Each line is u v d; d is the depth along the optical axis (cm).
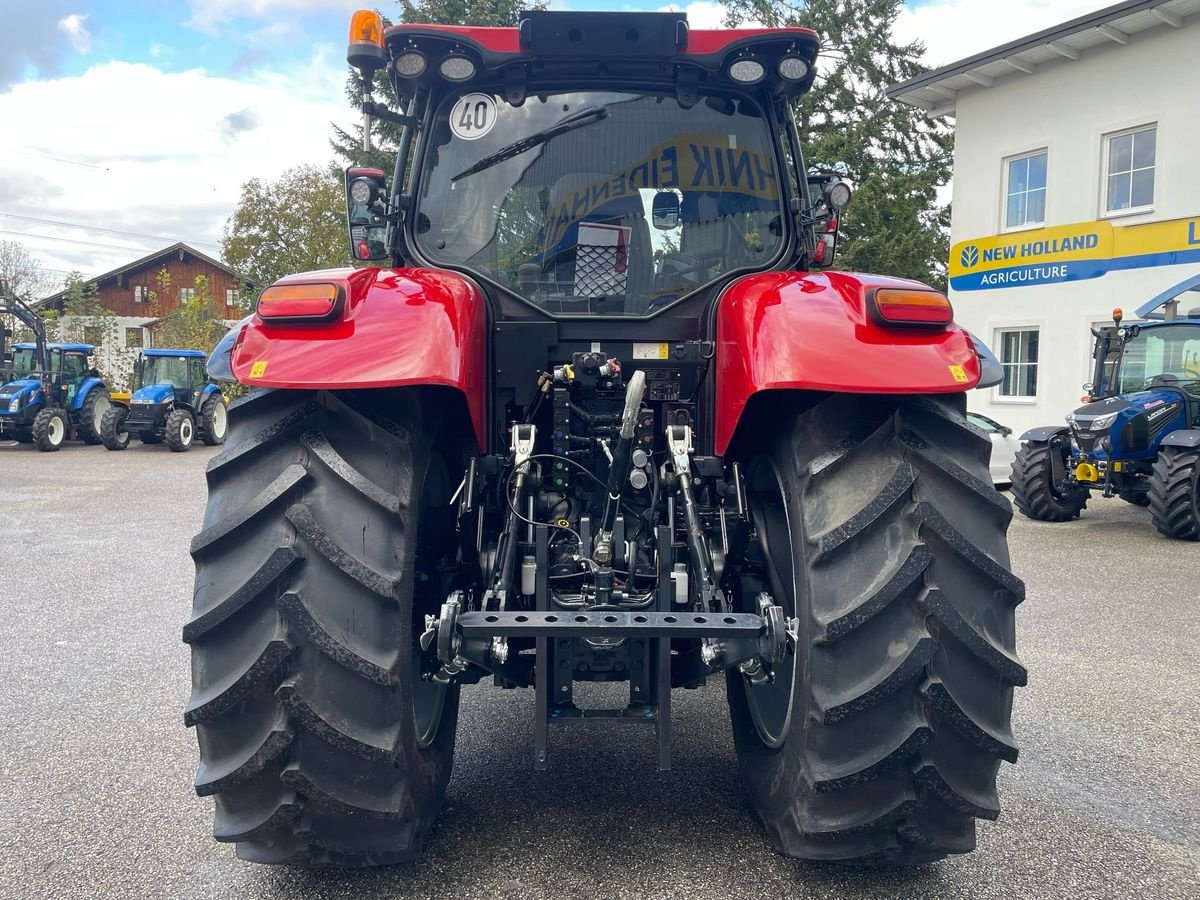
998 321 1711
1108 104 1510
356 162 2630
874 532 206
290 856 215
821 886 238
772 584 250
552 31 279
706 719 362
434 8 2219
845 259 2506
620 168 291
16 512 1046
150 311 5162
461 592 238
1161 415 934
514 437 257
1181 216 1428
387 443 211
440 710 264
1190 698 403
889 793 208
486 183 291
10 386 1934
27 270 4119
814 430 223
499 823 272
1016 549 821
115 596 619
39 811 289
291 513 198
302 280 213
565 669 237
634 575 249
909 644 200
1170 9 1373
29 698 404
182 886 240
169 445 1909
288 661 195
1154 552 803
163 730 364
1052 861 255
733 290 250
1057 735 358
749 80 288
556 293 285
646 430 265
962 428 215
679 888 235
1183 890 240
